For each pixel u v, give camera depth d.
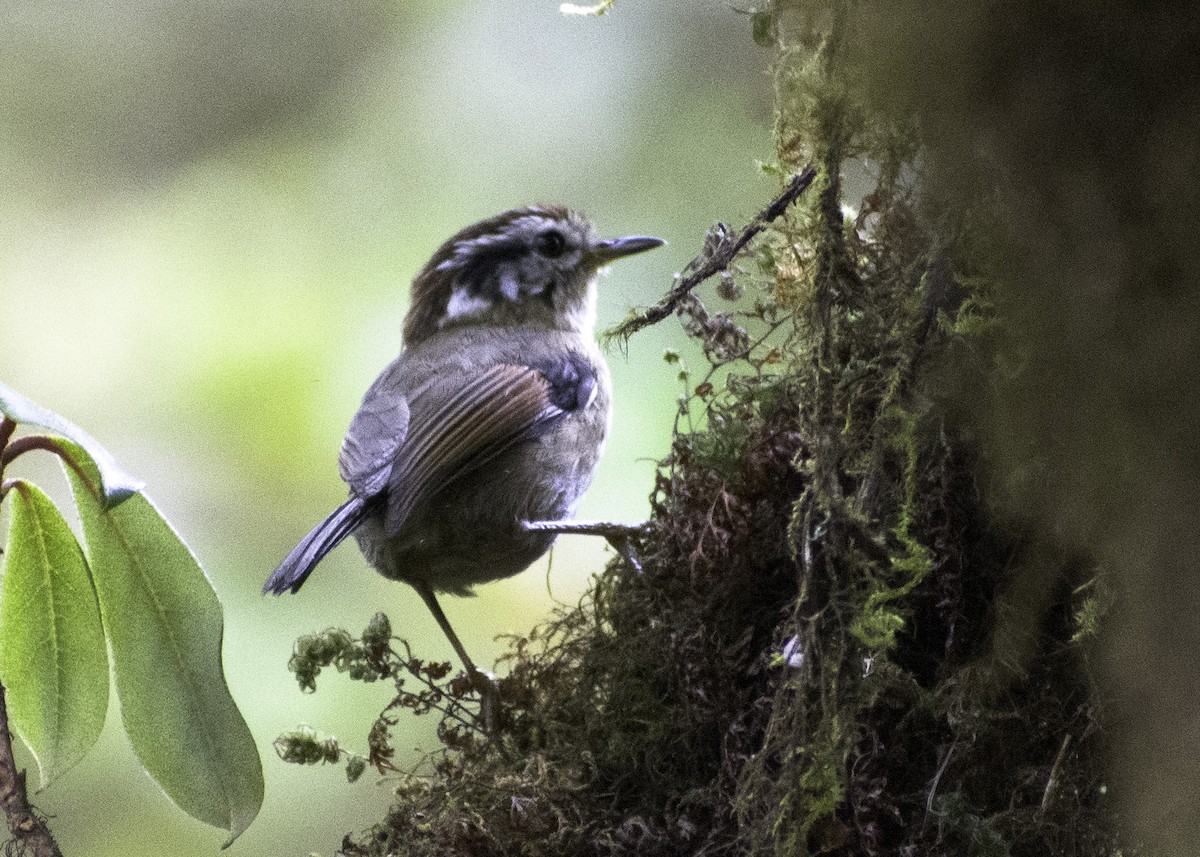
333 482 13.99
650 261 13.97
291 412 14.32
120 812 12.68
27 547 6.87
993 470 5.66
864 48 5.70
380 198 15.55
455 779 6.91
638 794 6.37
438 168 15.48
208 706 6.93
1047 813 5.60
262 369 14.57
